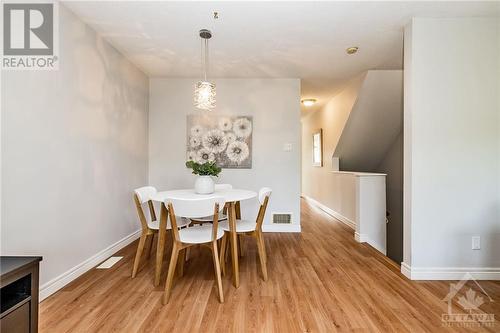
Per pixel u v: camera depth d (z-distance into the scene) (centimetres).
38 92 185
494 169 224
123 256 278
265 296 196
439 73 224
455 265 227
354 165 561
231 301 188
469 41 224
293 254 289
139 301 187
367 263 262
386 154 541
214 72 360
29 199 178
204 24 234
